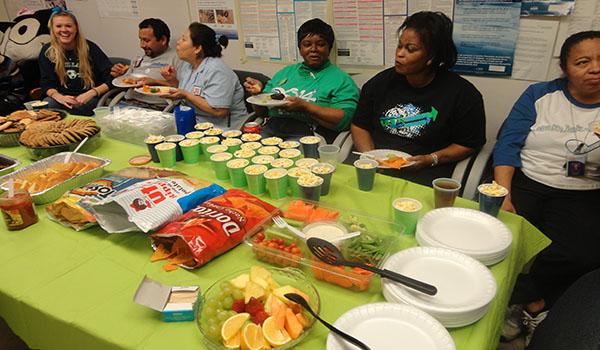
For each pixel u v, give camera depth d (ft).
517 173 6.33
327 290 3.18
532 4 6.52
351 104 7.96
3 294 3.29
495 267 3.39
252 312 2.80
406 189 4.65
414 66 6.07
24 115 6.97
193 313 2.90
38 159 5.80
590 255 5.28
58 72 10.74
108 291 3.24
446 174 6.37
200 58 8.95
